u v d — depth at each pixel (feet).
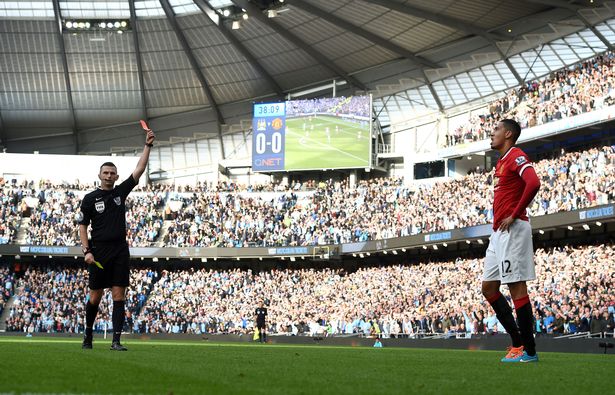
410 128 203.82
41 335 170.91
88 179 219.20
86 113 222.69
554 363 28.43
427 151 199.52
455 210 158.71
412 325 133.59
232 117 224.94
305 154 197.88
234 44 192.75
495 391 16.76
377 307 150.41
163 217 203.92
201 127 227.40
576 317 98.37
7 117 221.25
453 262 155.84
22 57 201.77
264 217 196.44
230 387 16.55
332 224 187.42
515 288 29.09
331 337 142.10
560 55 168.55
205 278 187.83
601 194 120.88
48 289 185.57
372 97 198.80
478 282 130.93
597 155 134.92
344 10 168.55
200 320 173.58
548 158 161.89
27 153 228.02
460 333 117.80
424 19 168.45
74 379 17.13
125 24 191.93
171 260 205.16
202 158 227.20
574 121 142.41
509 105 168.25
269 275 185.78
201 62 205.67
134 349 37.35
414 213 170.30
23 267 199.21
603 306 96.37
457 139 179.32
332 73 205.98
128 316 175.52
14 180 210.79
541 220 127.85
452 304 128.16
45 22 190.49
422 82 198.08
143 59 205.46
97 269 35.88
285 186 206.39
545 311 104.99
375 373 21.57
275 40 191.01
